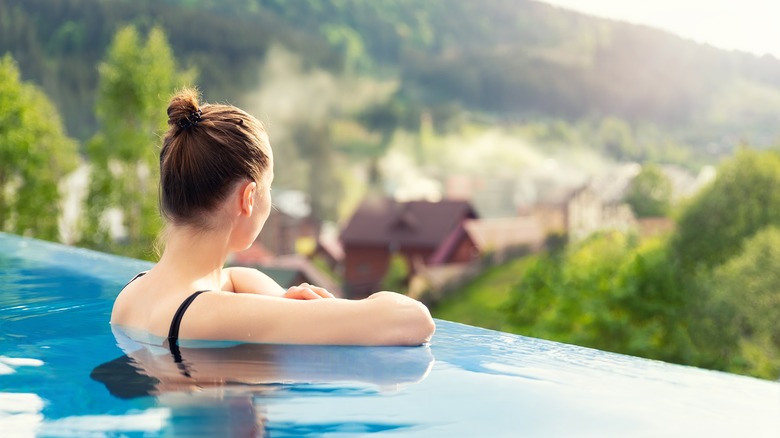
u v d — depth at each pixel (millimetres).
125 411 776
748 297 15578
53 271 1882
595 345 15094
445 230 23203
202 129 1100
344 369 965
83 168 17141
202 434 710
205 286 1158
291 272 22062
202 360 985
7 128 15781
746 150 18375
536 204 22953
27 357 995
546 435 745
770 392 972
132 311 1191
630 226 20703
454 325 1380
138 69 17531
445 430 745
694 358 14891
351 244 23797
